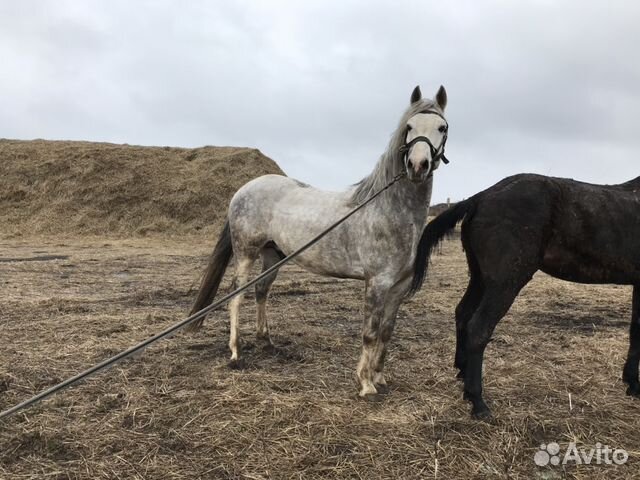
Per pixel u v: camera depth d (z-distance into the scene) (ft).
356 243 13.93
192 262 44.47
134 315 22.41
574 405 13.21
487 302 11.96
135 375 15.01
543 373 15.42
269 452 10.71
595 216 12.03
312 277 34.81
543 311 24.32
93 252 50.49
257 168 81.30
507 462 10.53
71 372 15.21
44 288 29.19
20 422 11.94
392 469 10.21
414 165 11.95
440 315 23.58
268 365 16.17
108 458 10.49
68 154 78.28
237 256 16.99
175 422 11.96
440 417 12.25
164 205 70.38
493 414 12.27
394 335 19.99
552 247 12.18
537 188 12.09
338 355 17.24
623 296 28.12
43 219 66.33
